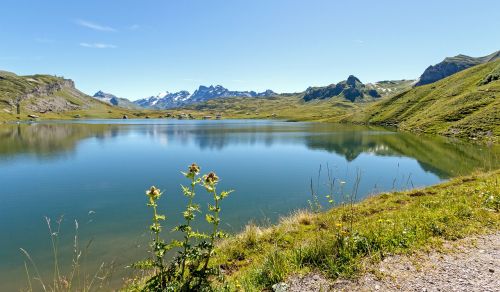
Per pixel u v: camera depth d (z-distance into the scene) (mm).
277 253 9031
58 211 27062
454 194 15672
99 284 13289
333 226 12125
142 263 6828
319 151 64562
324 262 8211
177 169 46469
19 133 119000
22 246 19594
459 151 56312
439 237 9516
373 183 35531
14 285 14828
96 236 20984
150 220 24109
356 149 66188
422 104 144375
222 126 174500
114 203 29234
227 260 11062
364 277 7477
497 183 16234
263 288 7566
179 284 6613
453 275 7363
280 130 133500
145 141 89438
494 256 8188
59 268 16375
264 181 37875
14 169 47094
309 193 31578
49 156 60219
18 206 28641
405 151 60531
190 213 6863
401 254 8516
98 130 139375
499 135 67062
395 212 13969
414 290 6840
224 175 41688
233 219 23938
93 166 49375
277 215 24594
